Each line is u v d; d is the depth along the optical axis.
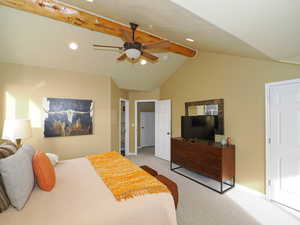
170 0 1.23
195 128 3.55
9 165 1.22
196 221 2.03
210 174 2.91
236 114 2.99
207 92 3.59
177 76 4.53
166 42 2.22
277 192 2.43
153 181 1.68
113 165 2.21
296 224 1.97
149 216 1.29
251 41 1.67
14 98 3.15
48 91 3.47
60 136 3.60
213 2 1.16
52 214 1.13
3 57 3.00
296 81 2.20
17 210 1.18
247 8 1.16
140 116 6.85
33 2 2.06
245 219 2.07
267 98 2.53
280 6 1.09
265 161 2.56
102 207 1.23
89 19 2.33
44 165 1.53
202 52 3.72
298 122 2.22
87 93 3.93
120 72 4.23
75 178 1.78
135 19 2.12
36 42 2.90
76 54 3.35
